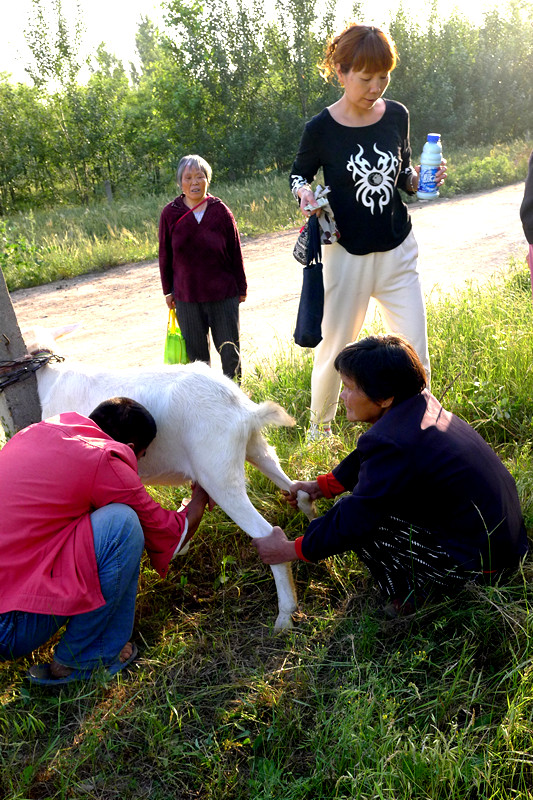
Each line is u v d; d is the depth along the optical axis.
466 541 2.77
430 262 9.24
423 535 2.81
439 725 2.40
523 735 2.26
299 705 2.55
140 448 2.94
